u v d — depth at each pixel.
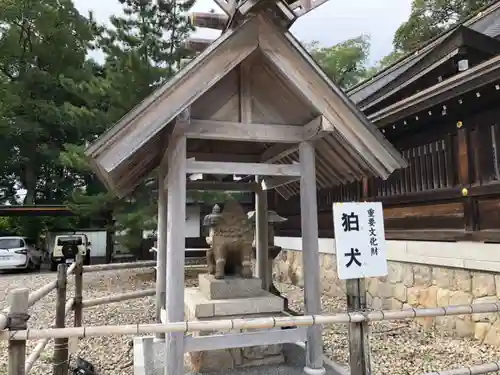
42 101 19.27
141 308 7.33
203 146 4.34
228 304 3.28
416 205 6.11
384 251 2.54
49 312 7.22
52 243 19.59
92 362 4.27
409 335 5.21
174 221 2.80
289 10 2.65
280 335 2.94
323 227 8.78
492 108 4.79
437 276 5.48
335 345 4.73
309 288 3.05
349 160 3.36
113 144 2.50
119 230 11.30
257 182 4.64
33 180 21.50
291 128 3.14
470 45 5.43
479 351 4.43
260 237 4.59
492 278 4.62
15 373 1.94
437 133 5.67
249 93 3.08
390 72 9.34
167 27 11.88
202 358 3.27
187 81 2.62
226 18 3.03
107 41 11.27
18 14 19.47
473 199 5.05
